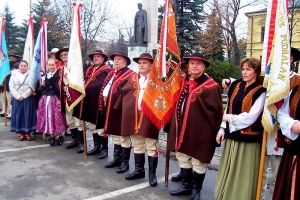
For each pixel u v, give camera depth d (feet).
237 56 80.59
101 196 12.55
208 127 11.40
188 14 72.33
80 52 16.80
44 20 20.94
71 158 17.44
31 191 12.92
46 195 12.57
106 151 17.80
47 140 21.42
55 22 79.15
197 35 71.92
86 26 77.66
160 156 18.11
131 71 16.02
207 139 11.39
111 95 15.43
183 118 11.68
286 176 8.54
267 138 9.77
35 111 21.25
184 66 13.32
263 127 9.55
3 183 13.69
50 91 19.56
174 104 12.44
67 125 20.17
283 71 8.71
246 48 105.19
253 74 10.05
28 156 17.63
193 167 12.07
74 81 16.31
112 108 15.42
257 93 9.93
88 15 77.36
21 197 12.34
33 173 14.97
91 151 18.13
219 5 78.95
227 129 10.48
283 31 8.95
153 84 12.44
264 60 9.98
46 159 17.17
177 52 12.65
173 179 14.28
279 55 8.88
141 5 46.55
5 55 25.07
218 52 80.79
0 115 30.14
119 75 15.85
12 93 20.44
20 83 20.59
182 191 12.63
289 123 8.23
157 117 12.34
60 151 18.79
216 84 11.56
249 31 107.96
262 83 10.11
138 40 46.39
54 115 19.47
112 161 16.19
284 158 8.73
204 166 11.95
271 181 10.71
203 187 13.67
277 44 8.96
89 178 14.49
